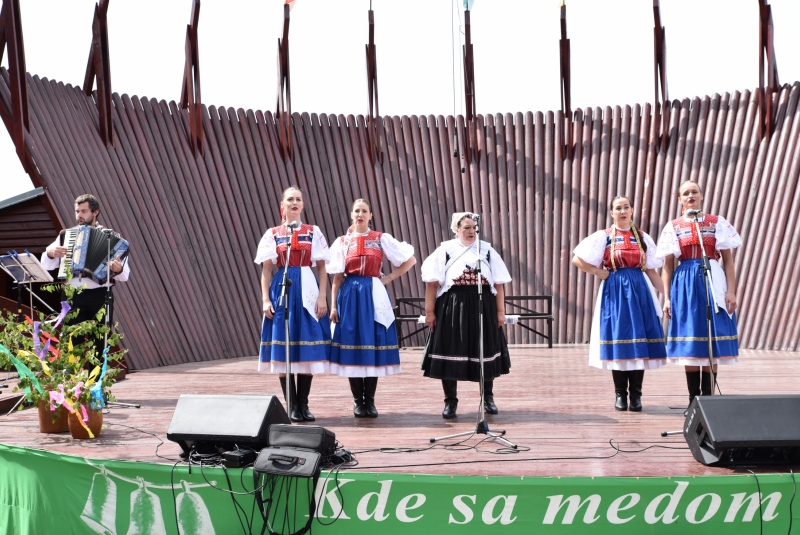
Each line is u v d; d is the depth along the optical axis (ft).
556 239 33.86
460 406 17.69
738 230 31.07
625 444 13.12
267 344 16.03
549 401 18.13
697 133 32.35
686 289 15.72
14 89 24.29
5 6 24.00
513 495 10.98
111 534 12.19
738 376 22.02
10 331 14.89
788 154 30.40
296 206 16.07
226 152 32.22
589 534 10.97
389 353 16.25
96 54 27.81
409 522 11.19
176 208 30.09
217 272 30.94
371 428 15.02
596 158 33.71
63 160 25.96
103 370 14.62
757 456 11.53
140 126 29.81
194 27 30.63
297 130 34.19
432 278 15.99
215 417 12.01
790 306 29.89
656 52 32.40
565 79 33.73
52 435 14.44
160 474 11.84
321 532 11.31
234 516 11.60
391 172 34.96
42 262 17.97
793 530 10.93
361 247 16.63
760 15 30.45
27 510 13.07
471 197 34.81
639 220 32.96
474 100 34.27
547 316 31.73
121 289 26.78
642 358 16.19
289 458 11.23
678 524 10.92
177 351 28.63
